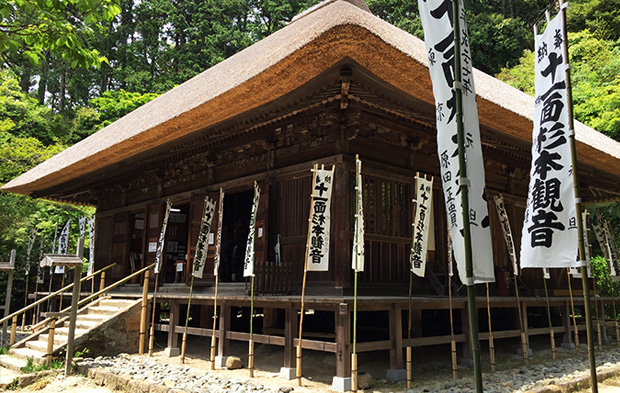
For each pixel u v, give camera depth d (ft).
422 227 22.13
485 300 27.63
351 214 25.44
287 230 28.09
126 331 31.32
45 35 20.49
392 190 28.19
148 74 106.42
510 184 37.86
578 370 25.89
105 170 40.81
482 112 25.35
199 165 36.50
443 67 13.00
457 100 11.86
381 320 38.55
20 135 76.74
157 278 33.55
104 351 30.14
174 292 35.01
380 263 26.81
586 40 79.61
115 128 39.06
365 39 18.47
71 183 45.85
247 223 45.75
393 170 28.09
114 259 44.11
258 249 28.86
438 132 13.10
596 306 38.50
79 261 24.75
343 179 25.34
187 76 104.42
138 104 98.43
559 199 13.71
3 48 20.24
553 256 13.60
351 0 30.27
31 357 27.45
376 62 19.70
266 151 30.78
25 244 58.65
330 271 25.32
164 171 39.60
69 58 21.49
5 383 22.91
